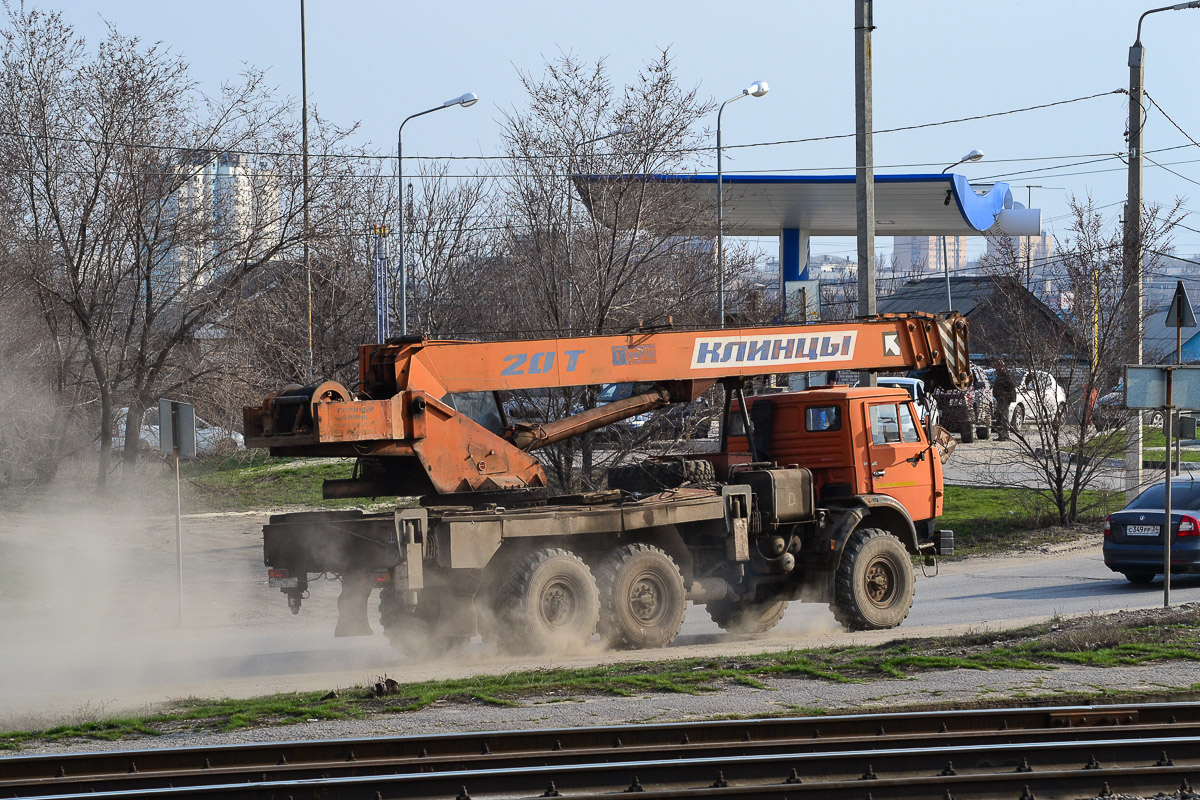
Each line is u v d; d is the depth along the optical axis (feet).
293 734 80.94
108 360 261.65
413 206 353.31
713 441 205.36
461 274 332.19
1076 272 209.56
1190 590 149.38
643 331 123.13
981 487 252.21
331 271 330.75
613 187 214.28
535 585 109.70
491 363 115.55
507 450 115.55
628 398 125.39
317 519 111.55
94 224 260.62
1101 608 134.92
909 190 356.59
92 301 257.55
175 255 270.26
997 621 129.49
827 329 131.75
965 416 319.47
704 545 124.36
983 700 86.07
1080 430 210.59
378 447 108.37
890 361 135.23
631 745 76.48
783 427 135.54
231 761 73.72
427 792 68.18
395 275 337.31
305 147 276.41
